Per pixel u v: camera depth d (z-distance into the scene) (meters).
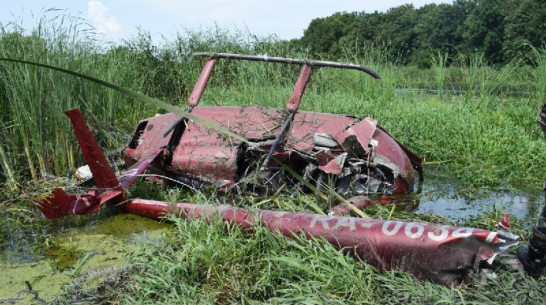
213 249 3.20
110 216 4.44
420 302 2.72
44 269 3.48
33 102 5.32
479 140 6.48
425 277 2.98
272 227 3.45
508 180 5.48
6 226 4.32
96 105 6.79
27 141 5.32
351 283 2.87
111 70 7.56
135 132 5.56
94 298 2.99
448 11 66.38
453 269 2.90
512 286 2.87
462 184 5.45
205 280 3.09
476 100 9.62
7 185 5.23
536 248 2.91
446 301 2.63
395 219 4.00
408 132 7.15
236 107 5.18
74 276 3.32
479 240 2.86
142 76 10.98
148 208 4.25
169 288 2.96
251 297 2.89
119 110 7.79
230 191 4.59
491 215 4.21
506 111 8.31
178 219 3.74
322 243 3.26
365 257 3.12
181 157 4.83
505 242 2.90
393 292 2.83
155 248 3.51
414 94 10.59
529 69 9.59
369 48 11.88
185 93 11.70
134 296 2.99
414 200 4.77
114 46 8.55
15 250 3.81
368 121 4.87
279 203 4.25
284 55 11.04
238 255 3.19
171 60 12.02
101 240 3.93
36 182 5.32
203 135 4.91
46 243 3.87
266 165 4.24
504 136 6.73
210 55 5.48
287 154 4.52
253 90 9.12
